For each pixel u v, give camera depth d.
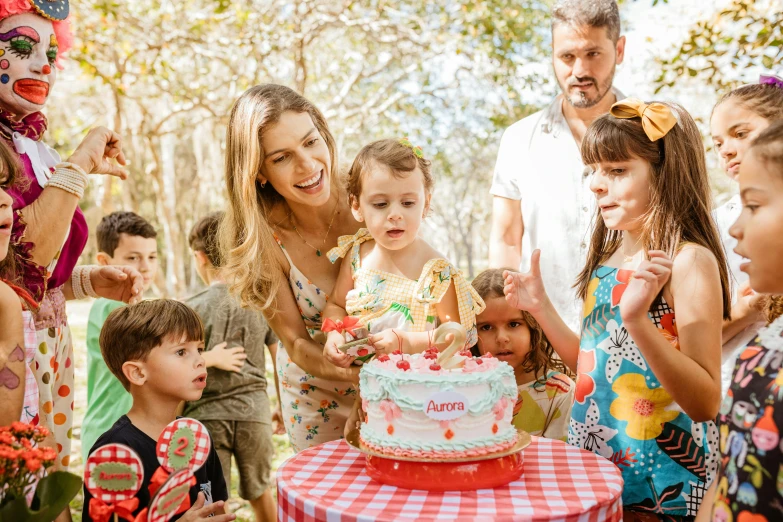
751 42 5.80
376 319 2.90
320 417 3.26
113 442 2.55
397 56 13.34
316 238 3.19
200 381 2.75
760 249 1.84
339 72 15.01
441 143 14.83
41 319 2.86
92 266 3.43
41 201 2.82
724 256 2.56
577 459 2.41
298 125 2.84
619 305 2.56
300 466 2.39
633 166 2.51
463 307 2.95
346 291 3.06
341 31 14.68
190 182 24.58
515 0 11.34
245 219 2.96
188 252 24.23
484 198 28.30
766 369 1.80
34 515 1.88
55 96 16.25
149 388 2.68
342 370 2.88
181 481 2.39
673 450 2.42
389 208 2.84
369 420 2.31
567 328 2.87
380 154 2.85
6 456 1.87
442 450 2.14
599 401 2.56
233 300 4.15
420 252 3.01
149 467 2.55
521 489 2.13
